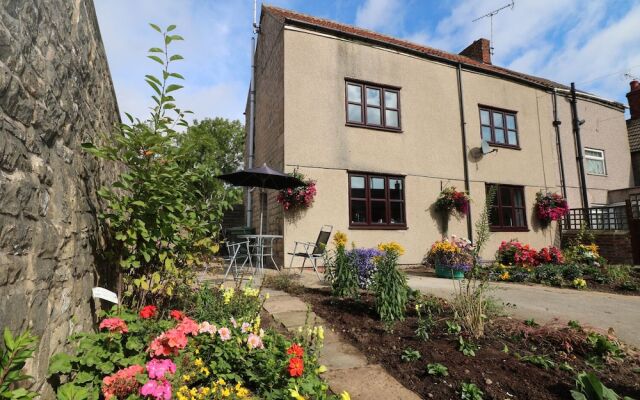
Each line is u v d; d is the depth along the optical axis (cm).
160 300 309
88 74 250
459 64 981
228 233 1050
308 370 221
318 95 799
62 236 186
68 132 203
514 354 279
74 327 199
